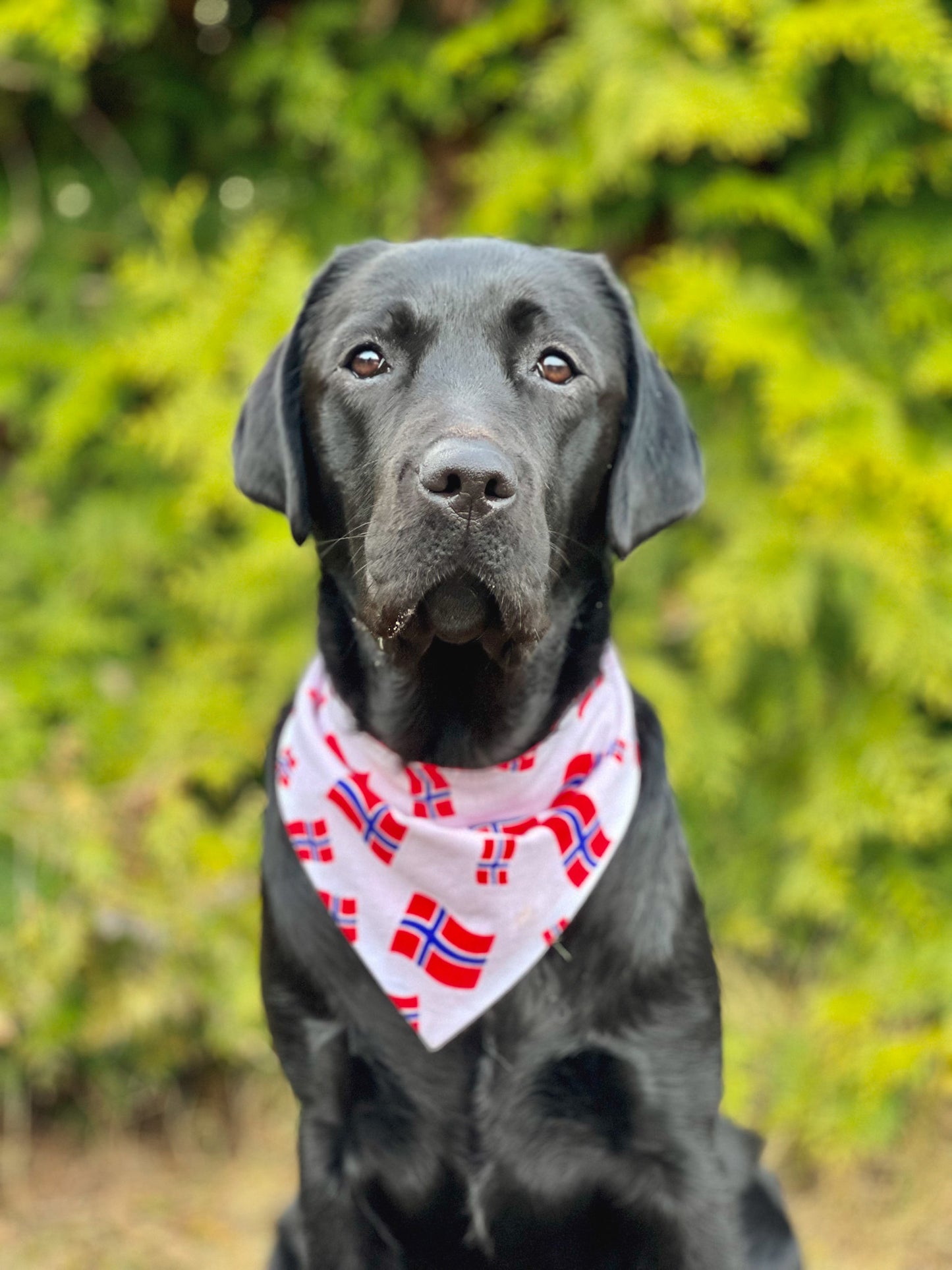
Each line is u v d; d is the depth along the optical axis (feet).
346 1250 7.05
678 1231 6.89
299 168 14.08
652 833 7.38
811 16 11.54
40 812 11.56
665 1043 6.98
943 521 11.35
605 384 7.33
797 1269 8.23
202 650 12.96
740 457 12.66
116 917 11.28
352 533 7.05
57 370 13.37
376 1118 7.08
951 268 12.56
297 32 13.30
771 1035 12.12
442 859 7.04
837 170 12.31
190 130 14.16
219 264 12.79
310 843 7.27
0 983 10.98
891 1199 11.41
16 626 13.01
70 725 12.48
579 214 12.92
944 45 11.65
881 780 12.08
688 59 12.25
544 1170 7.05
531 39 13.00
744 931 12.49
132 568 13.28
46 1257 10.47
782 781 12.99
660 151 12.66
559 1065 6.96
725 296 11.91
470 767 7.41
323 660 7.57
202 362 12.43
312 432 7.40
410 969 6.97
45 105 13.69
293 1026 7.22
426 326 6.96
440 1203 7.09
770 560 11.75
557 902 6.96
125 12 12.80
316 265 13.85
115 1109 12.04
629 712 7.59
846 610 12.54
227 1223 11.07
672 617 12.80
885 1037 11.68
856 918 12.28
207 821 12.57
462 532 6.15
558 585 7.27
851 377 11.84
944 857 12.62
